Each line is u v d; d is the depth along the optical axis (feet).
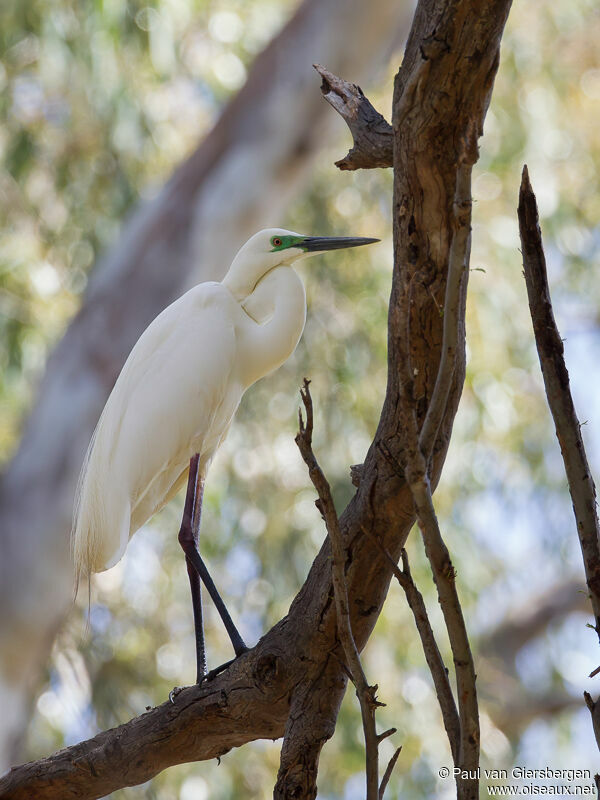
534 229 11.41
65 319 39.93
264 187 36.86
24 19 37.73
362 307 39.58
